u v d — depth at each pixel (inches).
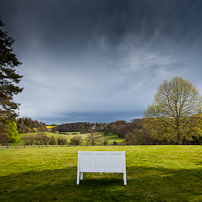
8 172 367.6
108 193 234.4
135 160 495.5
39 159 546.3
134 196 221.9
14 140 2876.5
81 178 311.6
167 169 376.5
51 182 291.7
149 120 1228.5
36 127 4392.2
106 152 285.7
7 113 732.0
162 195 224.7
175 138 1164.5
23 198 216.4
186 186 260.2
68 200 208.7
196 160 476.7
